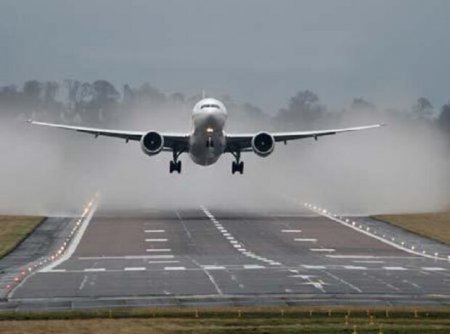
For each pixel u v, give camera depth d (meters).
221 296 169.00
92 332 140.00
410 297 168.12
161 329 142.00
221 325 145.38
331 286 178.88
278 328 143.12
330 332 140.75
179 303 162.88
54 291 174.50
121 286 179.62
